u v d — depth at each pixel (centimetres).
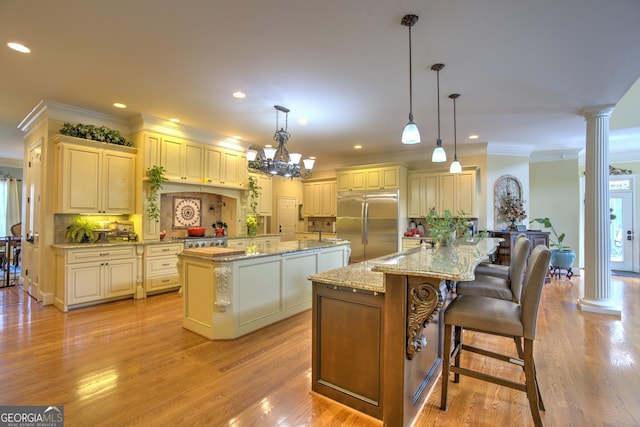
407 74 310
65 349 282
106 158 438
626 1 203
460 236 361
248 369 250
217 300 301
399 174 654
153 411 196
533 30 237
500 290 252
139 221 460
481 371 254
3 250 607
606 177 401
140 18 224
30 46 260
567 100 379
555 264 616
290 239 840
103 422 185
